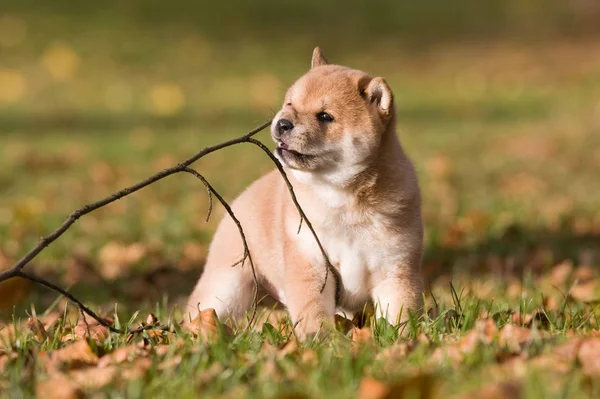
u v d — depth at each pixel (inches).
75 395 201.6
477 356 217.2
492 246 479.2
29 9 1502.2
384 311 290.0
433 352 228.4
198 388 204.2
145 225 558.3
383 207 285.9
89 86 1177.4
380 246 287.6
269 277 313.0
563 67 1391.5
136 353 234.4
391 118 295.9
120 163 770.8
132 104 1085.1
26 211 554.3
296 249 289.9
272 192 313.0
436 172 705.6
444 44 1563.7
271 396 195.6
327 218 286.0
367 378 197.5
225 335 248.7
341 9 1692.9
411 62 1428.4
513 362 212.4
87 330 258.8
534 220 545.6
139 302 388.8
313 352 229.9
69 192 666.2
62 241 510.0
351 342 246.2
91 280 430.9
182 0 1616.6
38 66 1258.6
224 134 917.8
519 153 820.6
